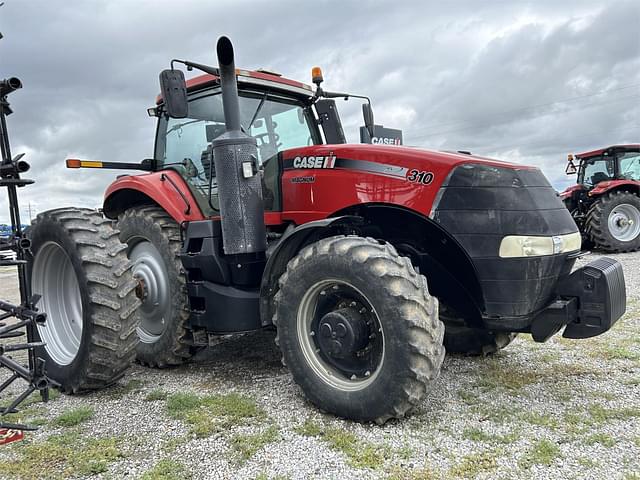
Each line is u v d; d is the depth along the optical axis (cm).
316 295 285
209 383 339
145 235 380
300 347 286
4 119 271
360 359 273
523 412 273
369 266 255
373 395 255
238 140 305
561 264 284
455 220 280
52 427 275
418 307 249
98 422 280
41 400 320
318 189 328
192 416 280
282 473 219
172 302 360
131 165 420
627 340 401
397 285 249
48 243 346
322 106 425
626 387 305
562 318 267
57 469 230
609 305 264
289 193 344
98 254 319
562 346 393
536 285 273
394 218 313
